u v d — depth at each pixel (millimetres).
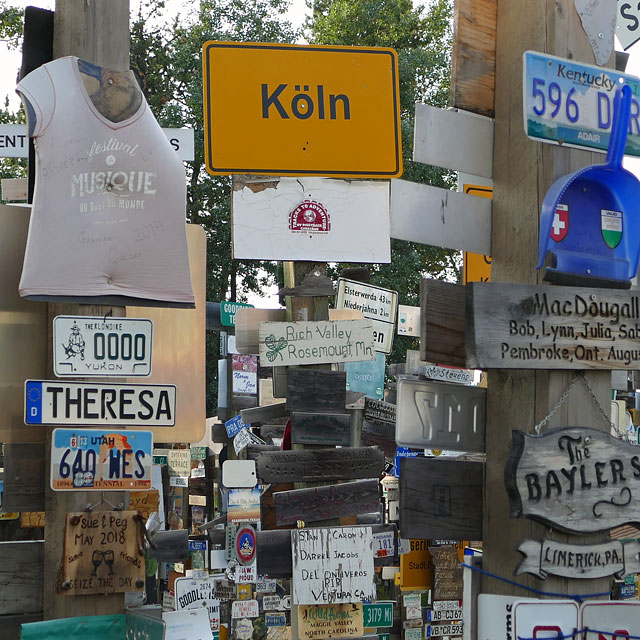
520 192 4406
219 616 14922
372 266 32562
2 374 5145
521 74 4430
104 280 4902
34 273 4840
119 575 5121
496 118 4543
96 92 4992
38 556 5125
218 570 16500
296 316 7199
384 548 8969
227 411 16078
